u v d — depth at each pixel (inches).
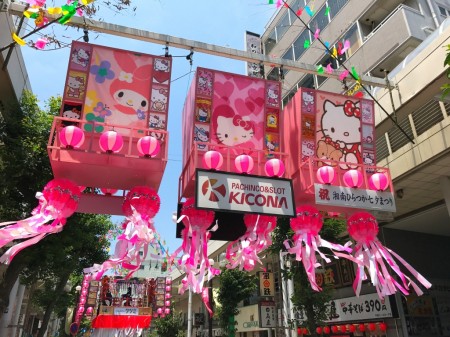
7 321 717.9
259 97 283.6
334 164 275.4
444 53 391.2
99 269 205.5
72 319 979.3
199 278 232.4
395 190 474.0
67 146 216.7
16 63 423.5
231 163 262.1
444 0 719.1
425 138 419.2
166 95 255.9
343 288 662.5
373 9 711.7
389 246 584.1
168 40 301.1
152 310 868.0
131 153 234.1
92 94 244.1
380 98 482.9
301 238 249.4
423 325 552.4
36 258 408.5
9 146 371.9
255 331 1040.8
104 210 265.1
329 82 770.8
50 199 213.2
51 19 275.3
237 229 295.0
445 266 614.9
